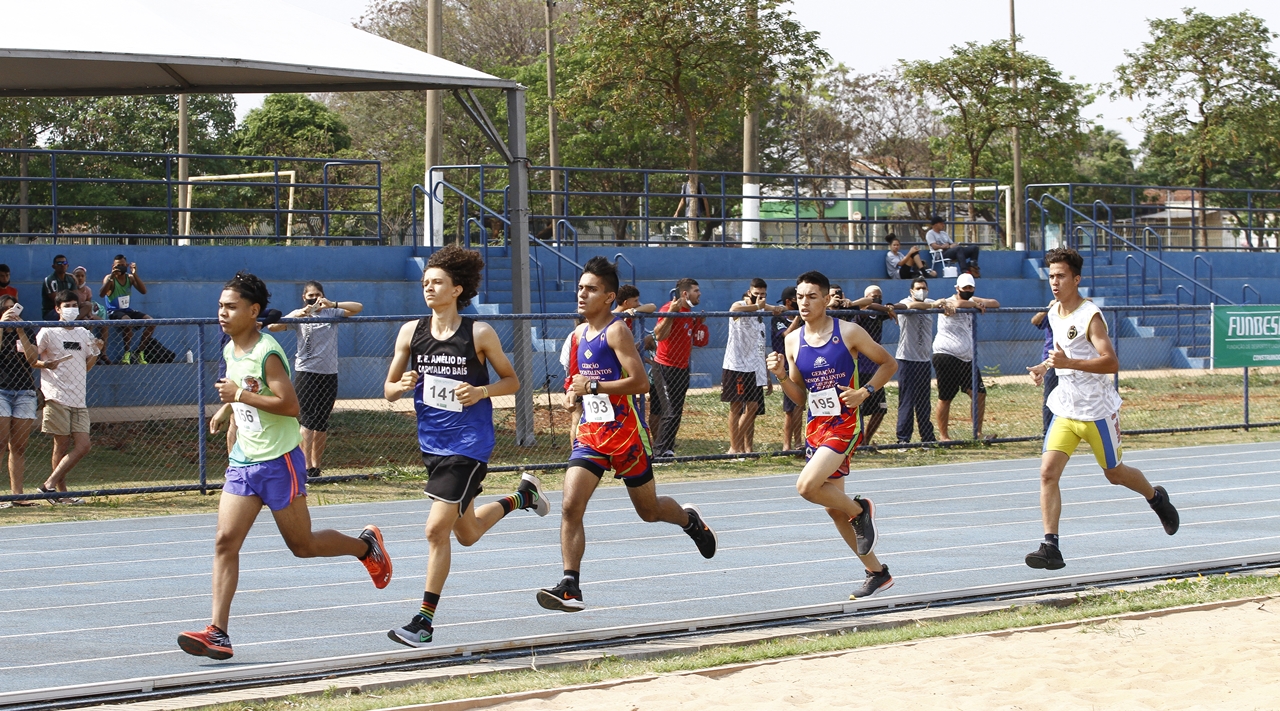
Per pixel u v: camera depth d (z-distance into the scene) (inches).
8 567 598.5
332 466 951.6
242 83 1148.5
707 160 3216.0
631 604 504.4
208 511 788.0
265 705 367.9
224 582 400.5
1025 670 394.0
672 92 1950.1
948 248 1883.6
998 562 592.7
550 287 1603.1
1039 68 2428.6
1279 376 1664.6
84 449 824.9
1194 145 2534.5
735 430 1005.2
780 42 1907.0
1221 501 794.2
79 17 935.7
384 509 787.4
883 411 1024.9
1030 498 810.2
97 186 2866.6
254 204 3110.2
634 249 1712.6
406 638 413.7
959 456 1031.6
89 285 1376.7
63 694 369.7
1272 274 2236.7
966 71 2453.2
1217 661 401.7
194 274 1441.9
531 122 2957.7
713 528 698.2
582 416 461.1
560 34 2910.9
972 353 1074.1
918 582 544.4
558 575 565.9
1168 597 506.3
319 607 503.5
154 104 3157.0
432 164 1907.0
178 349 1344.7
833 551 625.3
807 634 453.7
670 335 966.4
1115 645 432.1
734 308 983.0
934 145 2696.9
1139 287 2011.6
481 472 423.2
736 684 388.8
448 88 1074.1
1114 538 658.8
